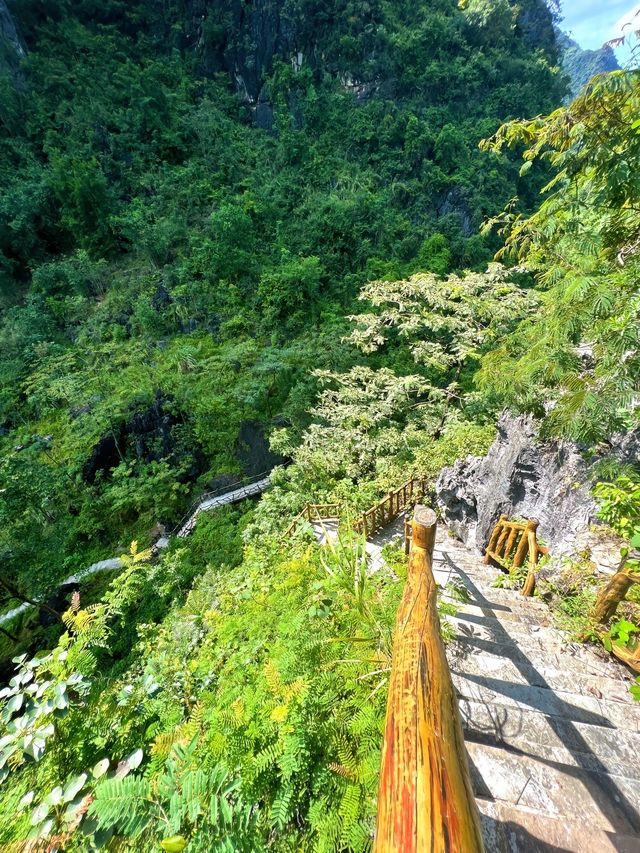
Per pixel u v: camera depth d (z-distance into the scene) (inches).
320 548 160.9
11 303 834.2
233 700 90.8
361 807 63.0
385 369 448.8
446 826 24.3
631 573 97.3
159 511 553.0
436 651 40.8
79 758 78.8
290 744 71.0
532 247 108.7
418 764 28.5
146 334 753.6
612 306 81.7
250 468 590.2
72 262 848.3
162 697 110.7
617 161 76.0
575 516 155.0
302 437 462.9
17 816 68.8
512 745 78.3
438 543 223.6
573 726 81.4
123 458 614.5
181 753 70.7
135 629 359.9
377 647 93.0
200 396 616.7
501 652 107.7
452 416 383.9
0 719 75.3
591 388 88.0
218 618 164.4
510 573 150.5
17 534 490.3
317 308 743.7
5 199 832.3
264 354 632.4
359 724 73.3
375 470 359.3
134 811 55.8
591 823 62.2
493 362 121.9
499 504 191.2
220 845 52.4
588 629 108.7
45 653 87.8
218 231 789.9
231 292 767.1
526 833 58.5
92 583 494.9
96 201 853.2
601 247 88.7
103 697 95.0
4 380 695.1
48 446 610.5
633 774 70.5
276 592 142.7
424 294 415.5
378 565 192.7
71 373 680.4
